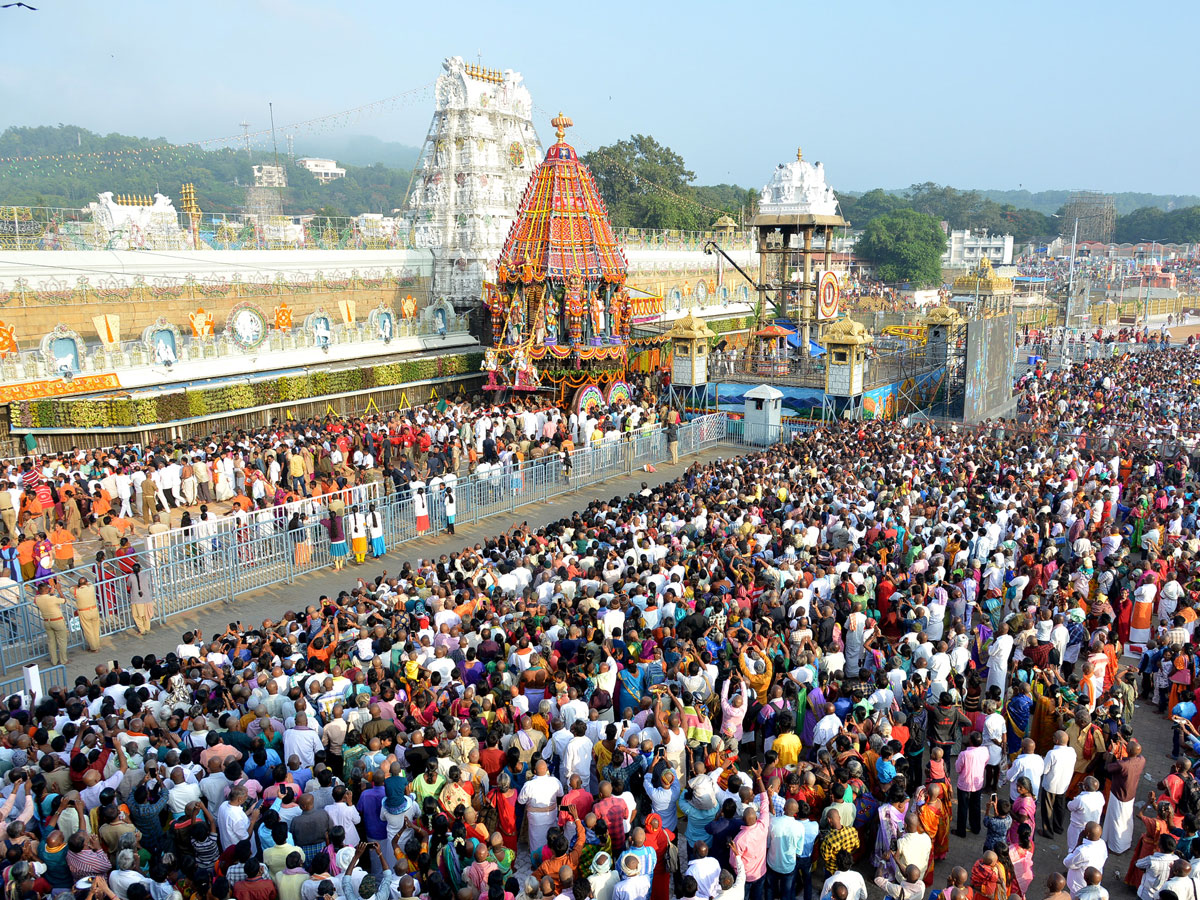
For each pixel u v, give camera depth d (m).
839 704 13.41
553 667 14.20
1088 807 11.51
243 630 20.25
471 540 27.02
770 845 10.75
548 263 39.78
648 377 45.72
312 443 30.34
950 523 20.88
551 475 31.17
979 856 12.55
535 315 40.84
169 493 26.92
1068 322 75.06
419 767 11.63
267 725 12.45
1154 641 17.45
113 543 22.28
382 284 44.97
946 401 46.34
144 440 31.52
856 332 40.00
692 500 23.66
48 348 30.89
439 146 49.75
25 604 18.72
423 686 13.64
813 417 41.94
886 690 13.48
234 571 22.42
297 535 23.72
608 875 9.72
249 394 35.19
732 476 26.89
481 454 32.59
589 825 10.49
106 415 30.34
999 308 89.06
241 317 37.72
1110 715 13.41
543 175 41.03
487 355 40.12
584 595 17.20
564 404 41.09
